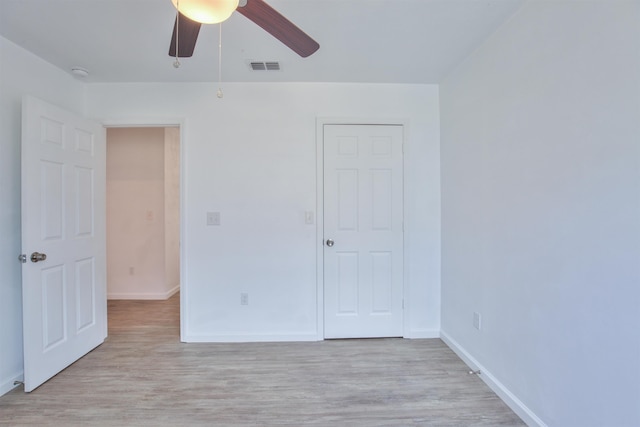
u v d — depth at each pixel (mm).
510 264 1846
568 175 1428
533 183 1651
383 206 2820
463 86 2385
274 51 2211
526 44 1692
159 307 3750
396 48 2184
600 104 1270
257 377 2162
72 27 1910
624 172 1178
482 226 2143
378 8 1729
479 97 2166
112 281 4141
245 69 2496
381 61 2377
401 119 2807
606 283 1252
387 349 2596
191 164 2738
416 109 2820
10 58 2068
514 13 1780
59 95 2463
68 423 1697
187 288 2738
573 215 1402
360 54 2266
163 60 2336
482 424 1693
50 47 2148
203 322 2748
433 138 2828
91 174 2582
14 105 2100
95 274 2621
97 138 2654
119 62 2365
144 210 4141
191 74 2576
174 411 1799
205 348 2621
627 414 1176
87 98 2725
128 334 2912
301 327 2789
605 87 1249
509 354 1855
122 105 2729
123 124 2723
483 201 2129
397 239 2828
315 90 2773
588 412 1334
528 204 1690
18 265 2127
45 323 2111
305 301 2791
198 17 1263
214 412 1790
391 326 2834
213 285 2748
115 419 1730
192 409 1816
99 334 2668
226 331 2758
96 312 2633
